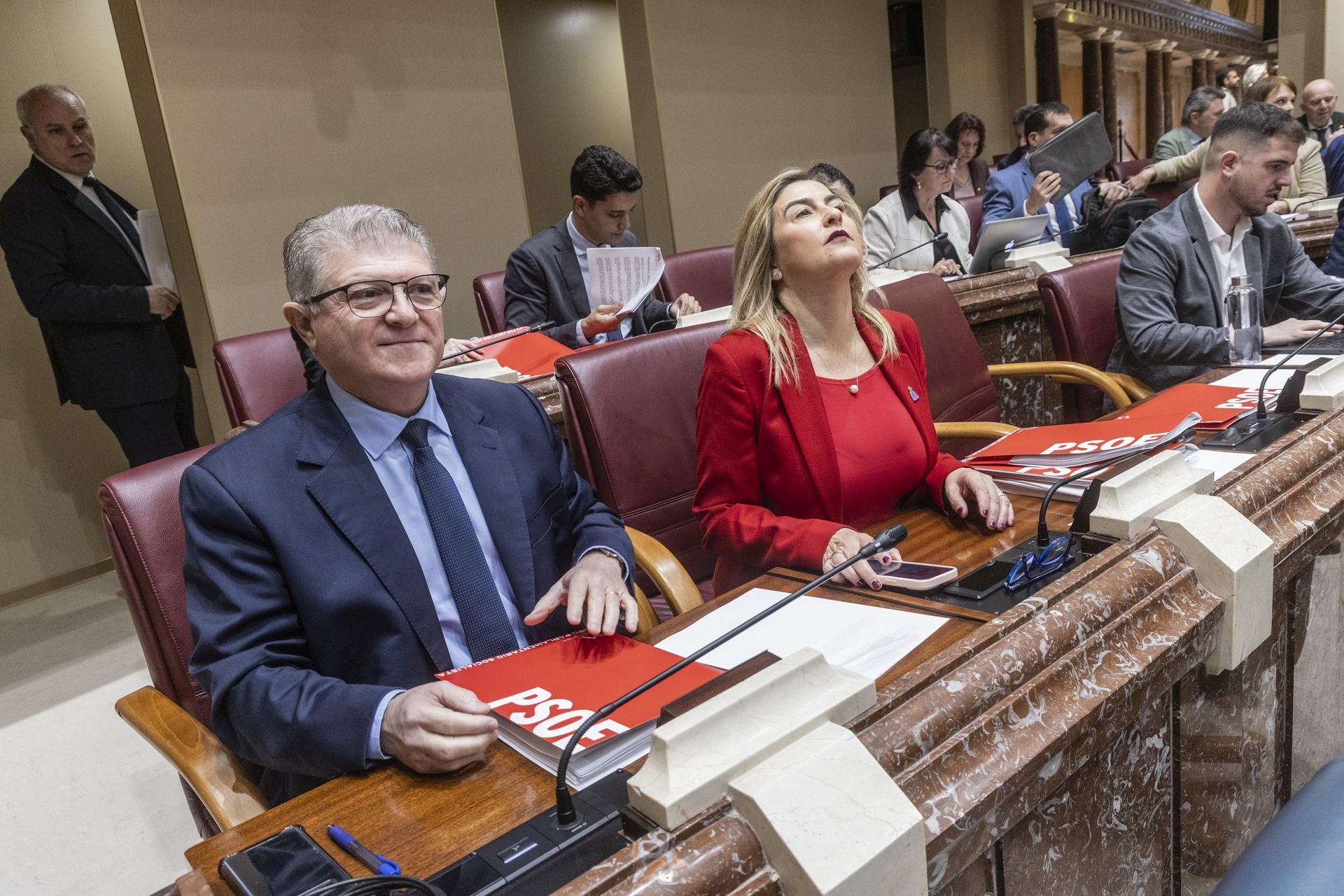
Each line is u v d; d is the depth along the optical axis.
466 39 4.46
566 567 1.47
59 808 2.37
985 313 3.07
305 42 3.86
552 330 3.05
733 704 0.72
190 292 3.69
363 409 1.29
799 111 6.33
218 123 3.61
